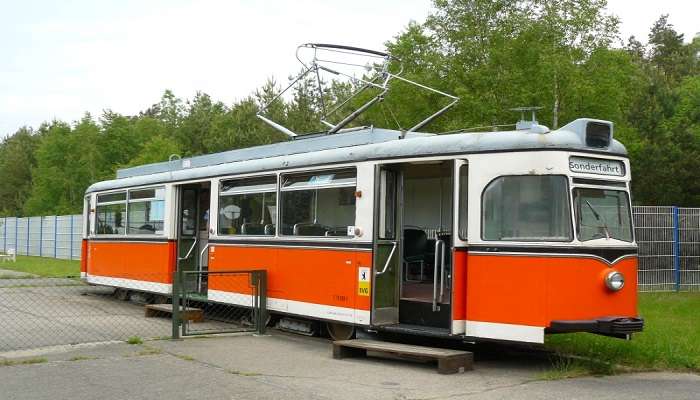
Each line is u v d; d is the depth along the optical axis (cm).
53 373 882
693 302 1625
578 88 1819
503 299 919
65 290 2064
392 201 1088
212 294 1406
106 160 5478
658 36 5888
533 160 920
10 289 2055
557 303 891
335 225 1138
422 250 1146
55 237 3909
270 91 4519
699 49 5703
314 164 1184
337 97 4256
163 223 1595
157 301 1681
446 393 796
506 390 814
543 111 1861
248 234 1334
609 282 910
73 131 5488
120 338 1177
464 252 965
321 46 1422
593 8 1917
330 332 1177
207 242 1526
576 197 913
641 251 1884
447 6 2095
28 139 8356
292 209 1232
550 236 904
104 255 1834
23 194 7231
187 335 1195
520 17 1942
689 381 893
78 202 5297
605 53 1916
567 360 997
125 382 832
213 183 1438
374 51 1442
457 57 2056
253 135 4309
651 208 1902
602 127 955
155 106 8200
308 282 1177
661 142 3198
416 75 2145
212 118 5512
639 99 3328
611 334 955
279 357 1016
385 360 1005
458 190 972
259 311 1262
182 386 813
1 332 1238
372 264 1059
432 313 1023
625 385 855
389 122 2264
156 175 1647
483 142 956
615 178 962
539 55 1866
